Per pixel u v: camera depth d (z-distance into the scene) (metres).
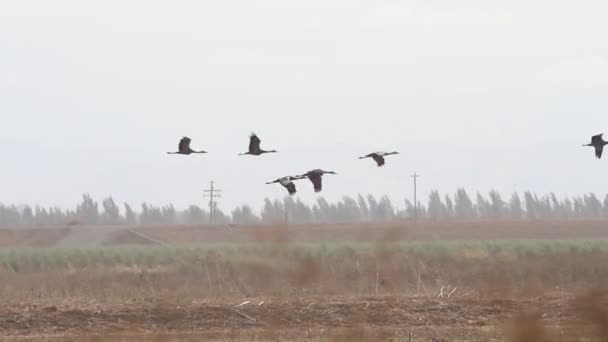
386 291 38.69
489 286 38.50
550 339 24.50
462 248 68.19
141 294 37.47
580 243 77.69
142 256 67.06
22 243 99.31
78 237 106.00
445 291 37.38
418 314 31.42
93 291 39.34
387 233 44.84
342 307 31.95
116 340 27.06
